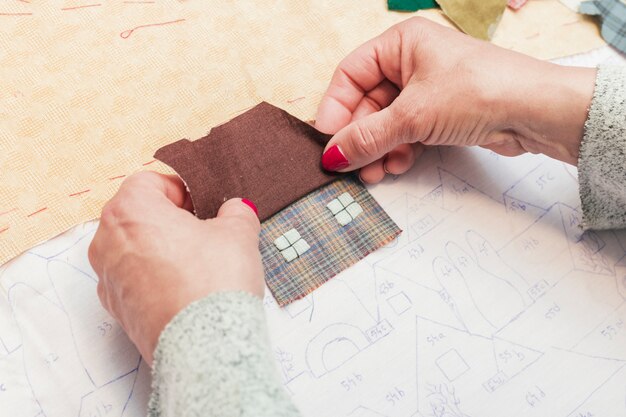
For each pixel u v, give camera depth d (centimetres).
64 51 60
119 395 49
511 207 61
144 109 60
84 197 55
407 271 56
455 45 54
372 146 54
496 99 51
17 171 55
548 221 60
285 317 53
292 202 56
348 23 67
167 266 42
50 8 62
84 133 58
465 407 52
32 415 48
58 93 59
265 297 53
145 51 62
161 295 41
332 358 52
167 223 44
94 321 51
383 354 53
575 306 57
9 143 56
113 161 57
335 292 54
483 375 53
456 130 55
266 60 64
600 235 60
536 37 69
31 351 50
